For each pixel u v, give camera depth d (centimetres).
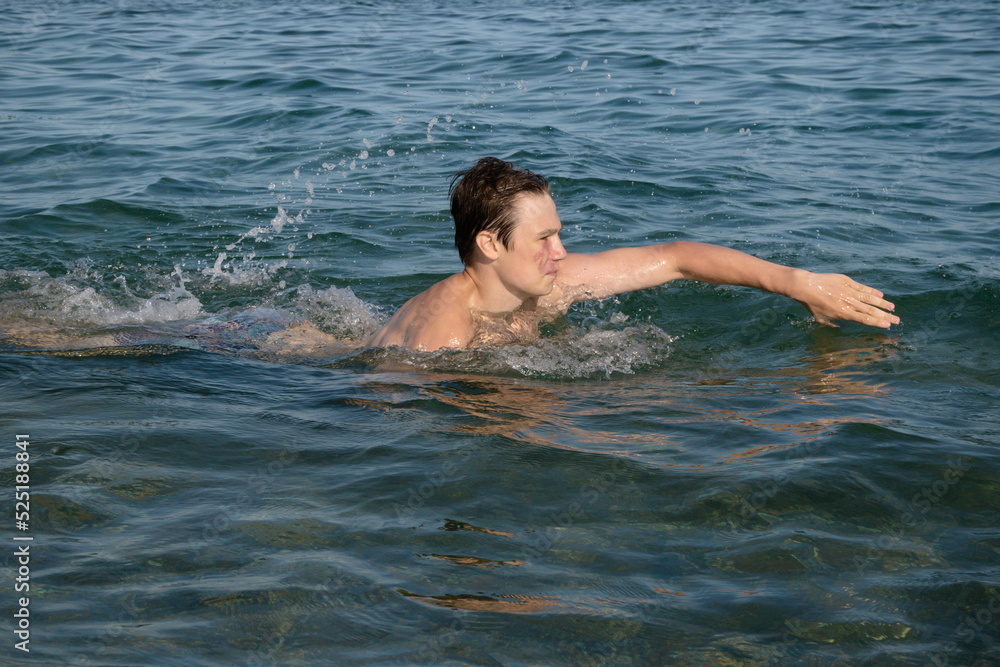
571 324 401
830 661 178
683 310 425
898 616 191
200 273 507
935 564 209
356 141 814
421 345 360
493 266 358
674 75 1080
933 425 283
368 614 190
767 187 662
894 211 595
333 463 260
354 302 460
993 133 784
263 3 1948
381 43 1339
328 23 1581
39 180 702
